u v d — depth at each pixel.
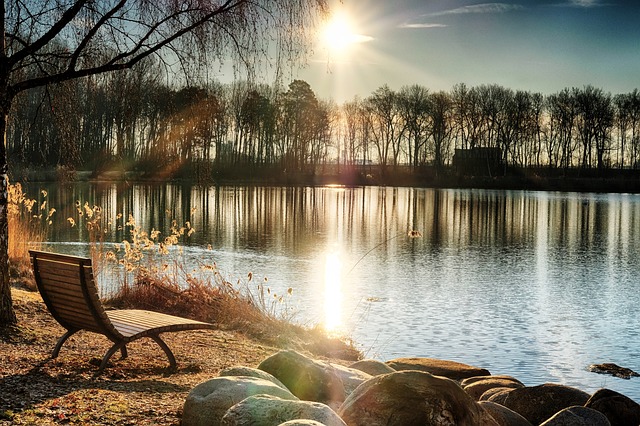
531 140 109.75
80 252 26.20
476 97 108.81
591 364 14.84
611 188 101.50
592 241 41.66
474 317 19.28
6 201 9.90
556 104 107.62
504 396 8.71
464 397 5.98
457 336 16.89
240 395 6.07
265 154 103.88
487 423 6.03
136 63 10.85
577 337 17.34
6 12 10.18
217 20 10.48
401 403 5.83
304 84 101.12
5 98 9.65
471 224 51.47
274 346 11.70
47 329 10.15
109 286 16.52
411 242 39.34
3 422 6.02
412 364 12.09
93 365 8.48
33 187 61.94
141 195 62.75
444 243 39.47
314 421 4.82
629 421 7.92
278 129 100.38
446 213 60.62
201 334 11.54
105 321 8.05
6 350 8.84
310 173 107.56
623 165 107.31
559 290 24.45
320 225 47.06
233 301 13.65
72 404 6.67
